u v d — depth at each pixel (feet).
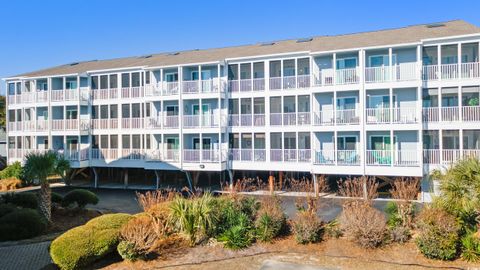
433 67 75.61
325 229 47.80
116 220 46.19
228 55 97.60
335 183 90.74
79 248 41.16
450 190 41.75
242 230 47.55
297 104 88.38
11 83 119.03
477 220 41.96
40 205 60.29
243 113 94.43
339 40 94.02
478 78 72.23
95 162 106.42
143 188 102.63
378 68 78.59
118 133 106.42
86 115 111.14
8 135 118.01
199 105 96.53
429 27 89.86
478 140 73.77
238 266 42.39
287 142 90.38
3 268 43.73
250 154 90.53
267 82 90.99
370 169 77.36
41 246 51.11
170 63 98.07
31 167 58.49
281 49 94.02
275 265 42.34
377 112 78.48
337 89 81.46
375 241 43.42
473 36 71.10
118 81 107.34
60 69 123.95
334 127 81.51
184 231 47.93
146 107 103.09
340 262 42.32
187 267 42.42
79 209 68.59
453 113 74.02
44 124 111.34
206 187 98.37
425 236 41.09
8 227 53.01
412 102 80.53
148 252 43.98
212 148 97.60
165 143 101.91
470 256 39.86
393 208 49.60
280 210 51.39
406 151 75.87
